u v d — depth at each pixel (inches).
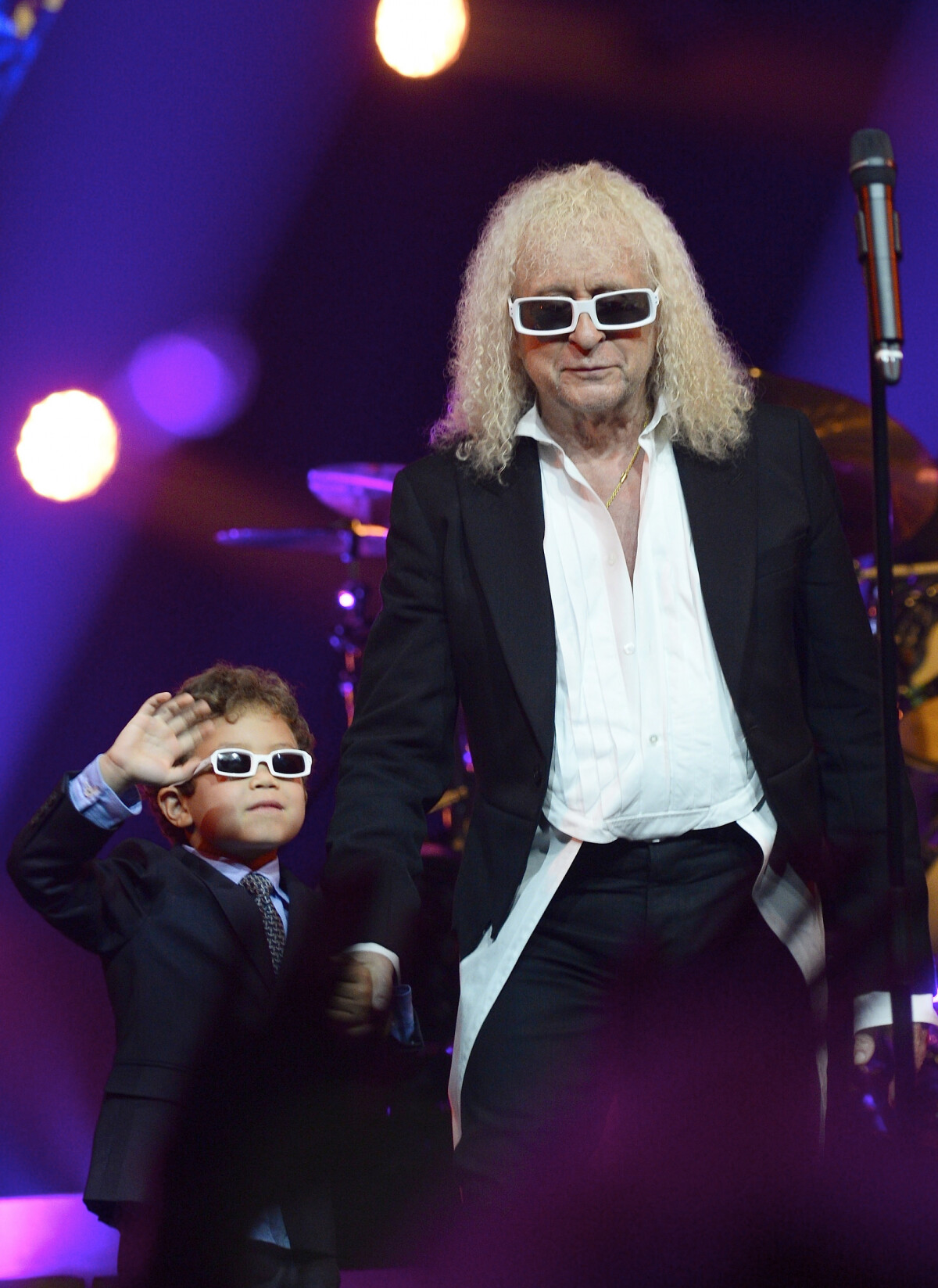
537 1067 309.4
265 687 404.8
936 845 678.5
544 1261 290.2
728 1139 302.5
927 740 678.5
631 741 309.0
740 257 954.1
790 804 310.3
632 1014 313.1
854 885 322.3
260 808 383.6
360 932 307.4
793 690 316.8
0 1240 443.2
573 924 312.0
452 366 366.3
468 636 324.5
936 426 911.0
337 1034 362.9
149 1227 339.0
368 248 1005.2
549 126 973.8
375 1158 447.2
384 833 317.1
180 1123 347.6
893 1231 259.4
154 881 370.9
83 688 1007.6
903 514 725.3
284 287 1011.3
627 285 321.4
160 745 342.0
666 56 941.2
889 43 908.0
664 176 964.0
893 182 273.0
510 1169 302.2
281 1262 345.1
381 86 976.3
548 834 315.0
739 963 308.0
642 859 308.0
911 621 709.9
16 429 1002.1
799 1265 268.2
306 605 1005.2
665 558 319.0
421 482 342.3
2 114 959.6
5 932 756.0
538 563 320.8
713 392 328.8
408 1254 444.5
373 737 330.0
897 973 269.1
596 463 331.6
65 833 342.6
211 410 1009.5
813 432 335.0
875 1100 327.6
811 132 935.7
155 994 357.4
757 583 316.8
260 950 367.2
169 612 1011.9
